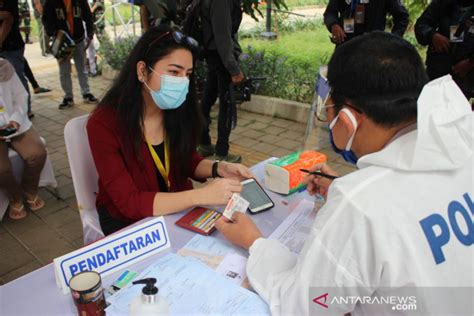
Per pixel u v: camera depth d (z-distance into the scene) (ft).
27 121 8.60
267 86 15.26
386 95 2.40
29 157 8.30
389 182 2.32
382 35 2.54
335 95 2.63
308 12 23.20
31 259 7.42
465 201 2.41
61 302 3.02
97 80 20.16
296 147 12.16
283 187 4.60
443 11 9.61
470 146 2.32
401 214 2.20
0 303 2.99
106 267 3.34
